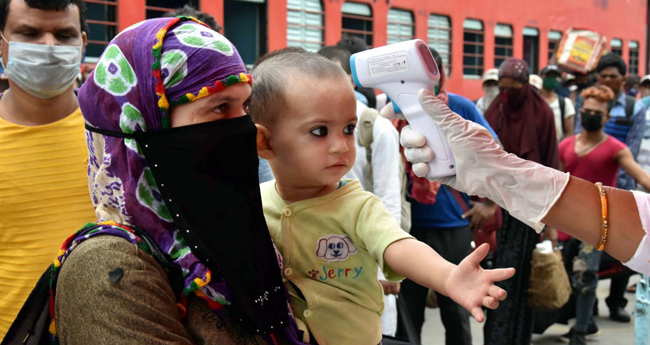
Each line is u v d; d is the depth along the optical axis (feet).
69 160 6.01
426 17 24.84
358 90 11.63
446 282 3.57
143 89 3.42
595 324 14.49
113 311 3.14
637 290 9.35
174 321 3.32
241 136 3.60
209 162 3.50
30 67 5.83
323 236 4.30
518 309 11.06
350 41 12.98
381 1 22.72
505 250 11.03
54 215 5.97
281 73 4.19
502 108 12.06
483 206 10.51
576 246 13.46
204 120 3.50
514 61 11.80
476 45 27.78
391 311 9.06
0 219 5.90
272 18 18.99
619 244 4.08
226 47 3.54
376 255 4.16
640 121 16.89
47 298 3.63
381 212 4.26
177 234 3.54
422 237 10.85
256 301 3.59
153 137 3.46
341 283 4.29
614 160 13.32
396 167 8.81
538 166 4.34
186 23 3.58
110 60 3.50
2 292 5.96
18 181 5.90
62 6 6.05
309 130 4.14
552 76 19.88
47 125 6.01
